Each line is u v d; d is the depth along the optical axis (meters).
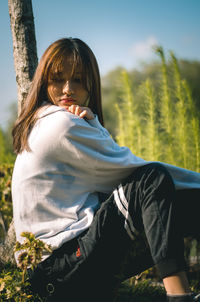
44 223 1.29
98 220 1.21
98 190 1.38
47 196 1.30
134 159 1.42
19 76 2.02
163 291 1.90
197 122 3.07
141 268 1.38
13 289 1.28
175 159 3.20
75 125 1.29
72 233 1.24
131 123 3.43
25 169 1.33
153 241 1.15
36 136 1.32
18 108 2.04
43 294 1.31
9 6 2.04
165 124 3.31
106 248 1.22
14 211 1.37
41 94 1.48
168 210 1.16
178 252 1.13
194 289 2.12
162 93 3.22
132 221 1.22
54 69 1.44
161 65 3.12
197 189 1.46
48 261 1.27
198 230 1.45
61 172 1.31
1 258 1.79
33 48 2.03
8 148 4.39
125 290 1.77
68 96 1.45
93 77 1.53
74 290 1.28
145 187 1.20
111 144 1.40
